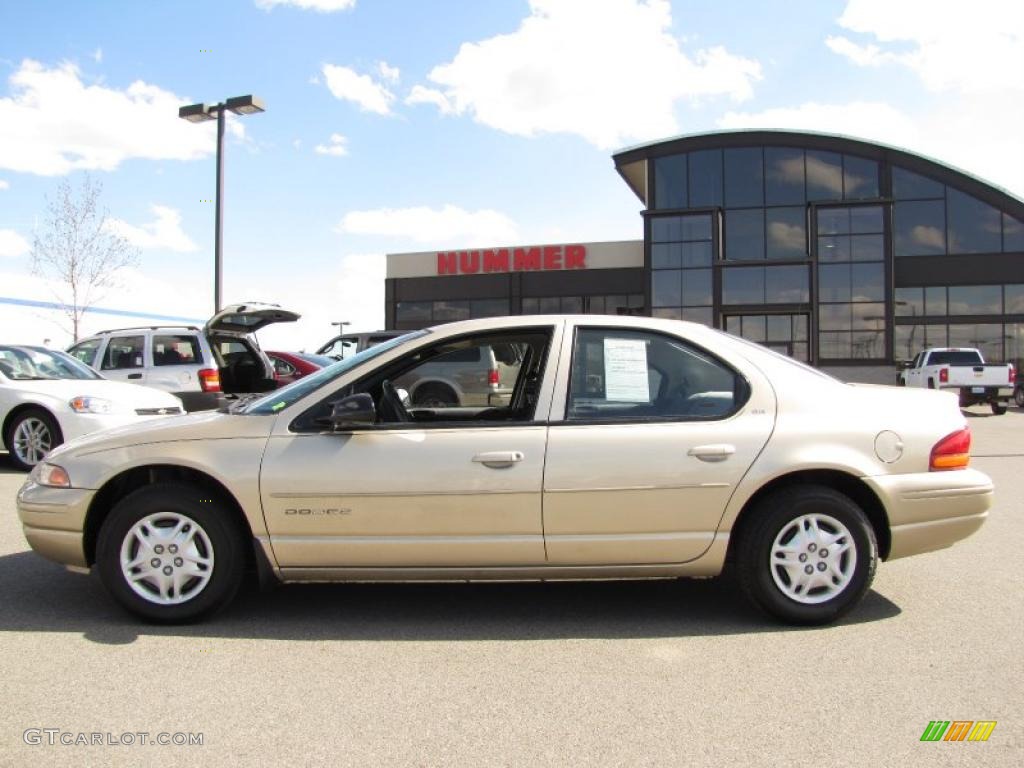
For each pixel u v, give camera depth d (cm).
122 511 409
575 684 343
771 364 428
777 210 3225
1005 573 510
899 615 430
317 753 284
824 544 405
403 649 384
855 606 412
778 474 401
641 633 406
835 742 292
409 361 429
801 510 404
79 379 990
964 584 486
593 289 3700
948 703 323
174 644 389
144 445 416
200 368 1161
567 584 494
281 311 1046
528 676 352
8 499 748
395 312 3941
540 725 305
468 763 278
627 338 428
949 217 3231
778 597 406
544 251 3741
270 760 279
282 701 326
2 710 317
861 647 384
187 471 426
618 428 407
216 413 446
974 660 367
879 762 278
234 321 1084
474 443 403
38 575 504
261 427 415
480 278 3841
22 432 916
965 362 2216
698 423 409
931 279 3247
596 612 439
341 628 413
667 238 3275
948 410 433
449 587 487
